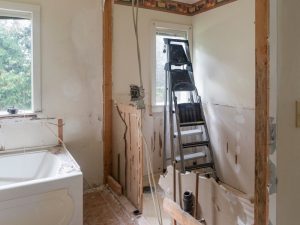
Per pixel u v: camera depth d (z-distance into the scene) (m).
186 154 3.38
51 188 1.84
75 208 1.95
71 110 2.85
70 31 2.78
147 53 3.32
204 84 3.45
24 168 2.52
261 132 1.03
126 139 2.71
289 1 0.99
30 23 2.61
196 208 1.67
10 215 1.73
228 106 3.10
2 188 1.70
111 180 2.98
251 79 2.79
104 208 2.56
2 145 2.54
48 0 2.65
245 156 2.92
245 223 1.37
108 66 3.01
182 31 3.57
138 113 2.44
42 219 1.83
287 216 1.06
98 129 3.02
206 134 3.27
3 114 2.53
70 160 2.36
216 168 3.34
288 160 1.04
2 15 2.49
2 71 2.54
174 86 3.16
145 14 3.28
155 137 3.39
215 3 3.21
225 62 3.11
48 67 2.70
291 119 1.04
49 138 2.76
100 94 3.00
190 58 3.44
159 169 3.43
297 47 1.03
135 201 2.56
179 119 3.16
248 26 2.81
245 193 2.90
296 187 1.09
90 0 2.87
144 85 3.32
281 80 0.99
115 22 3.11
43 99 2.69
